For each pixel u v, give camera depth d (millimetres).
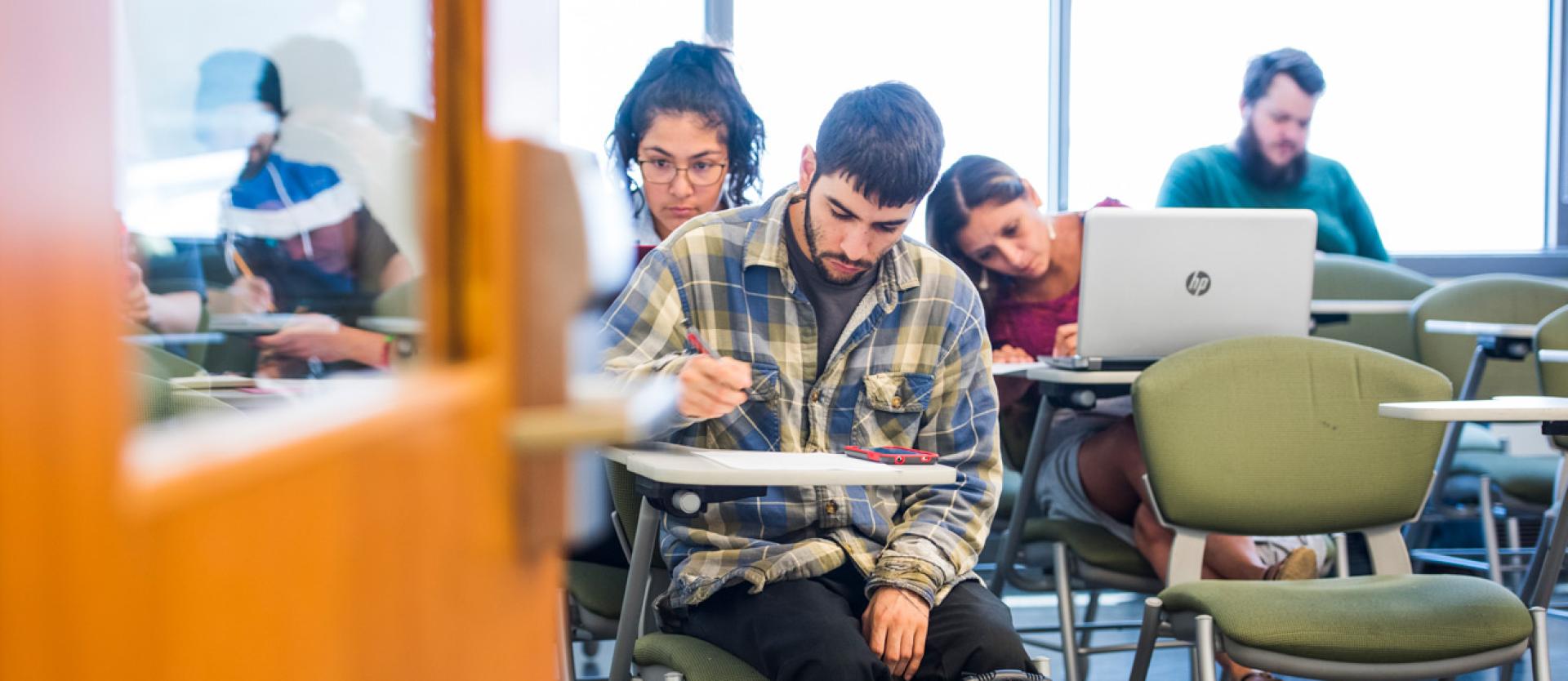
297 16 1697
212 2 1662
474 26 543
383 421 451
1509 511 3465
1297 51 4527
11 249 255
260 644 368
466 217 557
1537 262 4910
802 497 1952
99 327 291
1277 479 2393
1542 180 4969
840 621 1740
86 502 285
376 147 1633
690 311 2021
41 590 269
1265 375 2426
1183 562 2406
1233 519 2385
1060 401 2691
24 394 262
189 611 329
